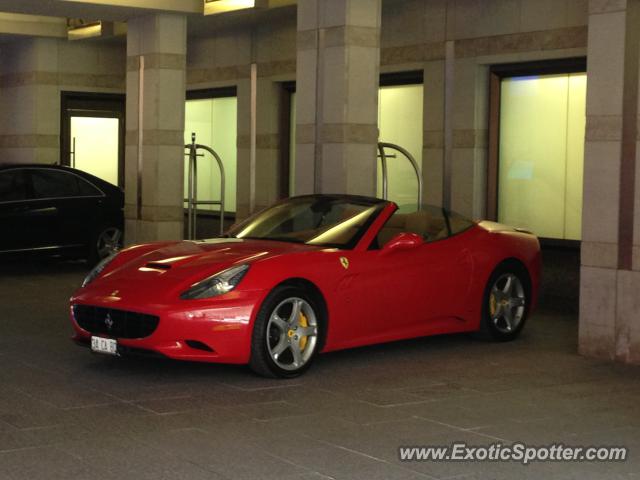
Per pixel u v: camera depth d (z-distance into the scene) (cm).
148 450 530
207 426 584
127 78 1562
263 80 1736
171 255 774
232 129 1861
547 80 1309
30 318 988
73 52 1988
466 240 877
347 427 588
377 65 1135
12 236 1349
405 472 499
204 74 1880
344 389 695
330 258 765
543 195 1320
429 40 1416
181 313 694
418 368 779
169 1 1466
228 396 666
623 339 819
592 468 512
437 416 619
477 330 891
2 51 2052
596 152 829
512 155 1353
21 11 1468
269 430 577
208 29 1794
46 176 1399
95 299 730
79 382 702
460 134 1378
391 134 1513
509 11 1314
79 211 1417
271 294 718
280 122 1723
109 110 2048
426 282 829
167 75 1502
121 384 698
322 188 1144
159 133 1501
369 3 1124
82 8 1437
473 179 1364
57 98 1977
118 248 1469
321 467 505
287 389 692
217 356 705
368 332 793
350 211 840
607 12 817
